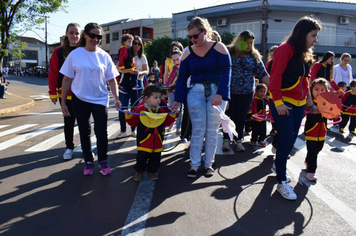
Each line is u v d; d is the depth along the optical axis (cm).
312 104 360
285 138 315
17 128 723
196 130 367
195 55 353
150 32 3831
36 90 2209
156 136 353
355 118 619
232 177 374
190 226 257
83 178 372
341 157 470
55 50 437
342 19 2616
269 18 2591
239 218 272
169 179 368
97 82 368
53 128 712
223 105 390
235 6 2727
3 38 1347
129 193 326
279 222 266
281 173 320
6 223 264
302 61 308
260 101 544
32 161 443
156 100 352
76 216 276
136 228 254
